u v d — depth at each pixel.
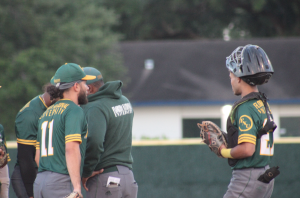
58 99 12.86
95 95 13.05
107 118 12.72
